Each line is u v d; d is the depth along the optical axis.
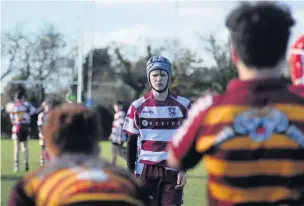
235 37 4.82
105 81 74.38
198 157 4.99
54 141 4.82
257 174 4.64
